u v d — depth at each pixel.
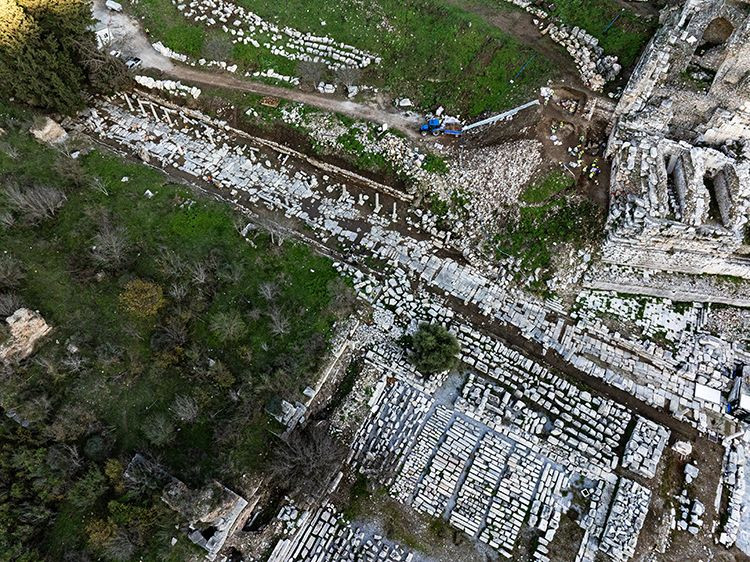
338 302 51.62
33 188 54.41
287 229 56.62
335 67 64.56
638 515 44.28
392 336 51.44
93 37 61.50
